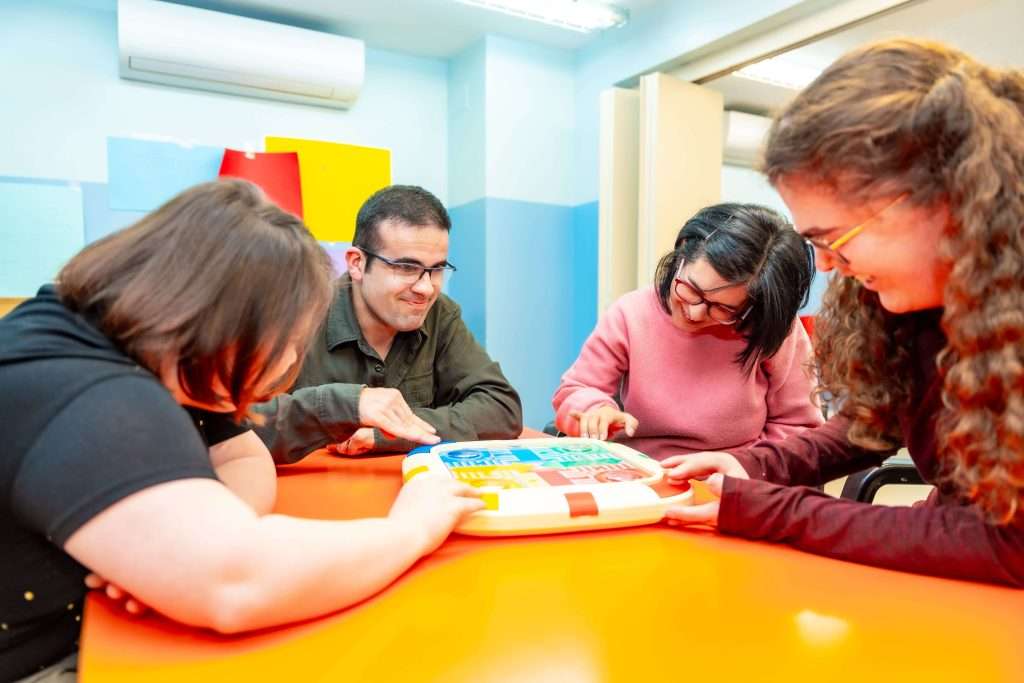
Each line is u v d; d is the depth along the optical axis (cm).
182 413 49
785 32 209
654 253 235
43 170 225
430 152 299
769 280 104
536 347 294
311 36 246
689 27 234
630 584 55
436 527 61
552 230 295
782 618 49
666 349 131
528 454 90
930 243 53
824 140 52
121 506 43
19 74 221
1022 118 51
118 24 223
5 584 48
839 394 82
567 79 294
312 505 77
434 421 111
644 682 41
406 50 287
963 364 52
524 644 45
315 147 257
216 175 249
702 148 248
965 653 45
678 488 76
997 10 202
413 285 121
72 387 45
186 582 44
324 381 126
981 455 52
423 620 49
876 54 54
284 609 46
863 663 43
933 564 56
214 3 241
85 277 52
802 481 89
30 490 43
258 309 52
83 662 43
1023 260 49
